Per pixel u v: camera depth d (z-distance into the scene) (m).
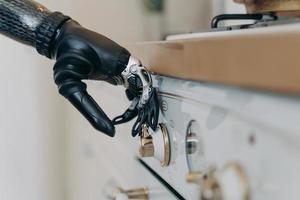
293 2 0.58
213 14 1.04
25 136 1.20
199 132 0.35
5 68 1.16
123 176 0.67
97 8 1.21
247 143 0.27
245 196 0.27
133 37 1.17
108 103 0.76
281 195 0.24
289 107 0.24
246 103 0.28
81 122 1.04
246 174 0.27
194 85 0.36
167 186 0.46
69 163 1.23
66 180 1.25
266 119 0.25
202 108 0.35
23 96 1.18
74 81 0.44
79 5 1.20
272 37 0.23
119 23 1.19
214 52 0.30
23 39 0.48
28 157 1.21
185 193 0.40
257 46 0.24
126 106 0.60
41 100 1.20
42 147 1.22
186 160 0.39
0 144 1.19
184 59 0.36
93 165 0.89
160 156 0.45
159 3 1.12
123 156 0.67
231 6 0.93
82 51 0.44
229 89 0.30
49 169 1.24
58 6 1.18
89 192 0.94
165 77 0.44
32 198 1.23
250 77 0.25
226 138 0.30
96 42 0.45
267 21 0.54
